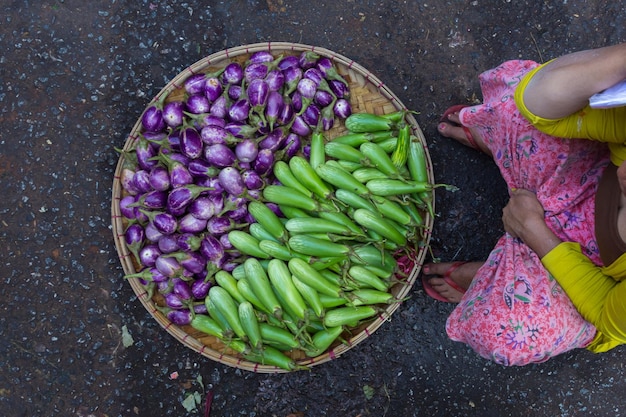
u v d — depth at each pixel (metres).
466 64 2.20
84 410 2.10
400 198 1.81
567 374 2.23
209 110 1.78
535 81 1.39
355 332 1.85
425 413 2.19
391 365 2.17
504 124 1.62
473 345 1.61
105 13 2.10
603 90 1.26
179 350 2.12
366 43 2.17
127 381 2.11
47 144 2.09
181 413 2.12
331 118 1.83
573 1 2.21
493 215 2.20
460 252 2.19
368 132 1.83
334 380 2.16
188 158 1.75
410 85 2.19
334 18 2.15
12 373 2.08
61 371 2.09
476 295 1.62
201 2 2.12
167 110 1.72
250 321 1.73
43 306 2.09
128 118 2.11
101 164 2.10
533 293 1.49
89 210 2.10
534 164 1.59
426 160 1.85
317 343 1.77
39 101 2.08
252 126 1.76
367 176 1.78
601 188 1.43
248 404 2.14
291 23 2.14
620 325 1.31
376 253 1.78
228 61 1.83
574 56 1.33
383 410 2.17
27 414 2.08
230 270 1.80
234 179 1.69
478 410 2.20
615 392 2.23
